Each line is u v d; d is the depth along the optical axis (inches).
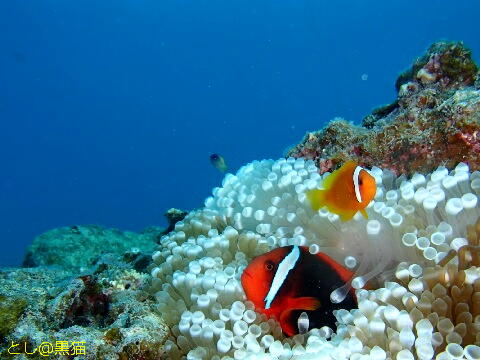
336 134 21.7
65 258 37.1
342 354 11.5
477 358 10.4
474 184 14.8
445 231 13.8
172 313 15.5
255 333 13.5
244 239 17.8
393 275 14.3
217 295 15.0
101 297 17.6
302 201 17.9
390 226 15.2
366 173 13.3
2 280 18.1
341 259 15.9
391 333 11.8
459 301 12.2
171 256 17.9
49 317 15.8
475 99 17.8
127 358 14.1
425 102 20.0
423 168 19.2
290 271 13.7
